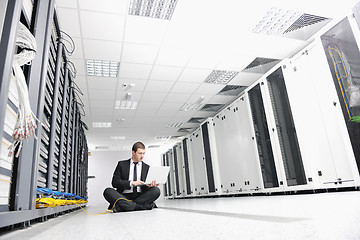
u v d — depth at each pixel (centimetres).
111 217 190
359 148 349
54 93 267
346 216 85
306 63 434
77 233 100
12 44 107
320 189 418
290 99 463
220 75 612
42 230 120
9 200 129
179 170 1147
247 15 402
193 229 86
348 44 383
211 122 830
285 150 492
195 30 431
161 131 1100
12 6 110
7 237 98
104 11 371
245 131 629
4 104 101
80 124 646
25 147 145
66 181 357
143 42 454
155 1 360
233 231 74
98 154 1495
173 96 716
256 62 565
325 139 397
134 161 307
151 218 151
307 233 59
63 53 332
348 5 395
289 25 438
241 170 643
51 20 207
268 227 76
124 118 884
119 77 581
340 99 378
